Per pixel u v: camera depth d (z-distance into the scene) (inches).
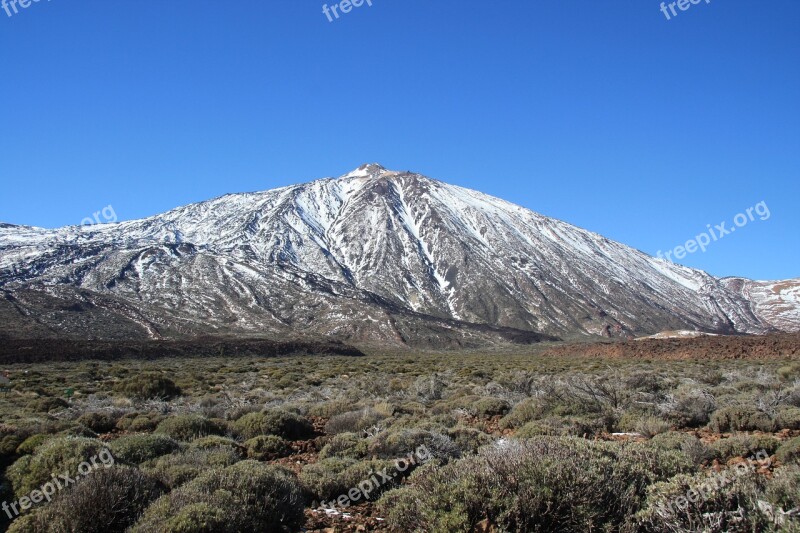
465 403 708.0
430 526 233.8
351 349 3410.4
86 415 626.2
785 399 610.2
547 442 263.4
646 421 506.3
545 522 224.8
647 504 227.9
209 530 245.4
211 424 550.9
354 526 295.9
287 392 1046.4
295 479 344.2
